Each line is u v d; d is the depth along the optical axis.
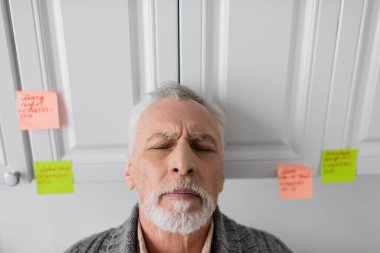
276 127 0.71
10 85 0.63
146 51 0.65
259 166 0.74
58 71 0.65
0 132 0.66
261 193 1.08
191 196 0.61
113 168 0.71
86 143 0.69
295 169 0.74
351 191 1.11
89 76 0.64
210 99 0.69
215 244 0.69
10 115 0.65
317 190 1.10
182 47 0.64
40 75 0.64
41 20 0.61
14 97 0.64
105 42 0.63
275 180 1.07
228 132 0.71
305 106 0.70
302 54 0.67
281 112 0.70
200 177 0.62
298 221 1.12
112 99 0.66
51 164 0.70
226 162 0.73
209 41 0.65
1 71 0.62
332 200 1.11
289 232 1.13
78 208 1.05
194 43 0.64
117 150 0.71
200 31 0.63
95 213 1.06
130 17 0.62
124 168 0.71
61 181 0.71
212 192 0.65
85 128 0.68
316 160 0.74
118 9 0.61
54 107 0.66
